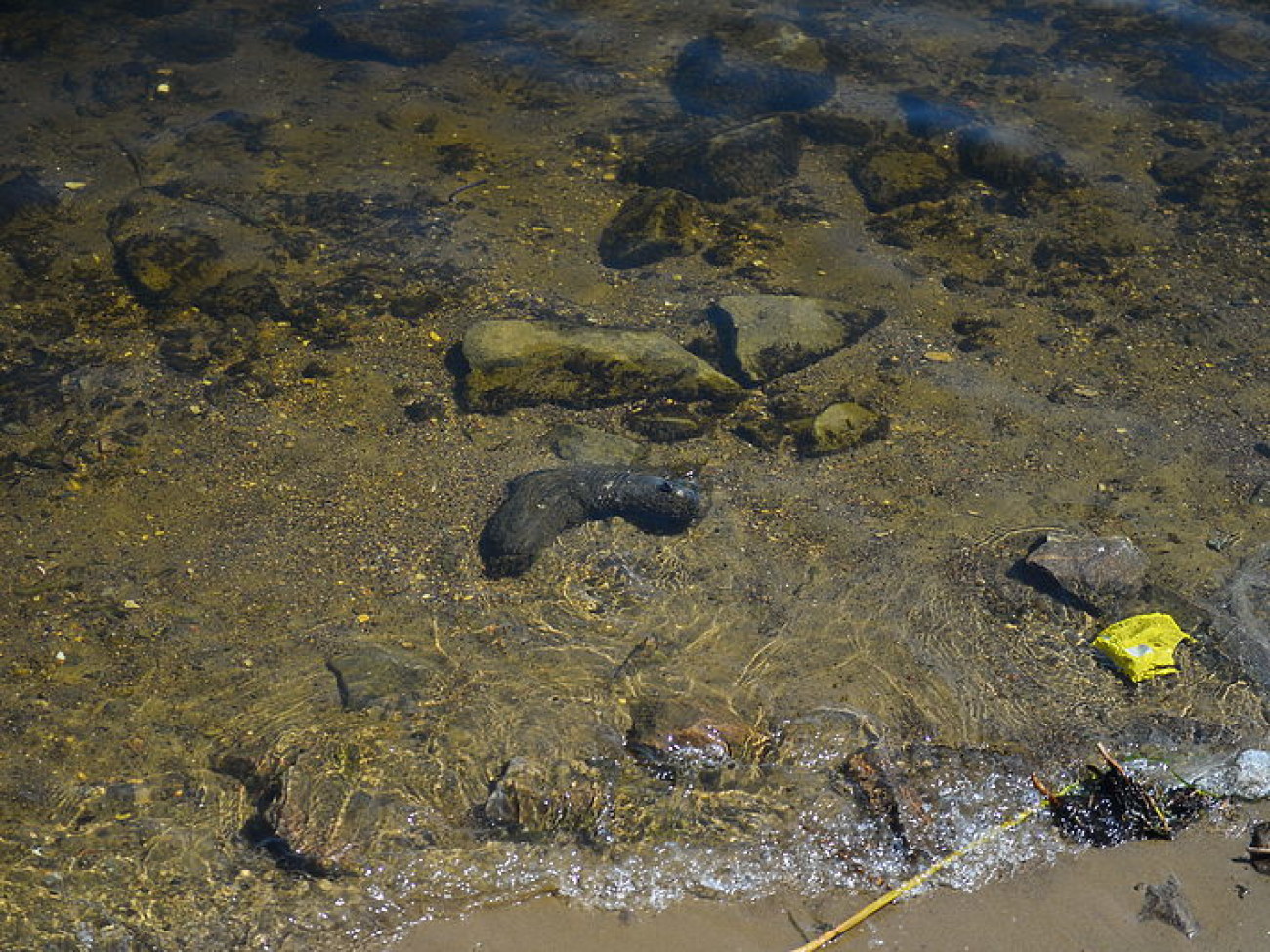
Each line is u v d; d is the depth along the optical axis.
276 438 2.84
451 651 2.59
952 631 2.62
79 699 2.54
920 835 2.44
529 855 2.42
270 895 2.39
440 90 3.49
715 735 2.51
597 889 2.40
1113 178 3.29
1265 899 2.39
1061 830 2.45
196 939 2.36
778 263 3.12
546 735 2.51
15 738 2.51
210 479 2.79
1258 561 2.69
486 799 2.46
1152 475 2.80
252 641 2.61
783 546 2.71
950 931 2.38
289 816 2.44
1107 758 2.47
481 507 2.76
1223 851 2.43
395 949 2.36
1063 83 3.52
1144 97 3.48
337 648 2.60
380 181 3.27
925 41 3.64
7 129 3.36
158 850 2.42
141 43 3.61
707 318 3.01
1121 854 2.43
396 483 2.79
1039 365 2.96
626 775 2.48
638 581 2.67
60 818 2.44
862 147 3.34
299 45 3.61
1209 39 3.65
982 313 3.04
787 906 2.39
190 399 2.89
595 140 3.36
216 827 2.44
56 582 2.66
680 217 3.16
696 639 2.61
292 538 2.72
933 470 2.81
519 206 3.21
